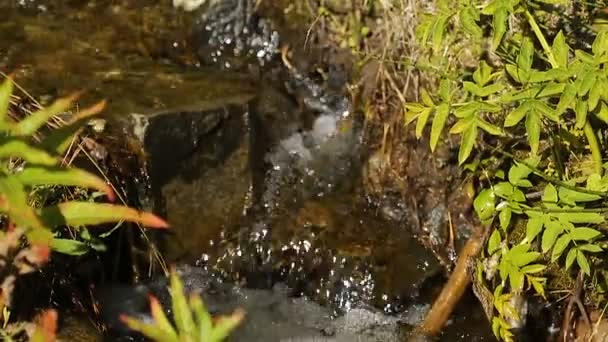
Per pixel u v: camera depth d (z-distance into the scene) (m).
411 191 5.67
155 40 6.41
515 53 4.57
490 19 5.11
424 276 5.39
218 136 5.50
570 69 3.77
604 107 3.85
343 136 6.01
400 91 5.77
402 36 5.78
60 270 4.39
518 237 4.70
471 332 5.07
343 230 5.60
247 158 5.64
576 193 4.08
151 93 5.65
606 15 4.86
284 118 6.02
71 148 4.82
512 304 4.75
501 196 4.23
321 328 5.23
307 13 6.36
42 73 5.77
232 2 6.50
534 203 4.39
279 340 5.14
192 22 6.55
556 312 4.84
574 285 4.72
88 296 4.62
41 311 4.04
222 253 5.47
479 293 4.91
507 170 5.04
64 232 4.23
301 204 5.75
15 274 2.27
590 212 4.01
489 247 4.41
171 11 6.60
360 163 5.91
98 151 4.97
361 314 5.30
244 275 5.46
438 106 4.02
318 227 5.60
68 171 1.87
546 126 4.62
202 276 5.40
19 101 5.02
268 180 5.80
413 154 5.68
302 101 6.17
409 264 5.44
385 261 5.43
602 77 3.68
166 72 6.04
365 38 6.06
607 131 4.58
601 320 4.64
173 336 1.77
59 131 2.03
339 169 5.93
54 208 2.01
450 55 5.43
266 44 6.46
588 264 4.24
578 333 4.71
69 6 6.61
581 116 3.73
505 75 4.91
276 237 5.54
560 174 4.57
